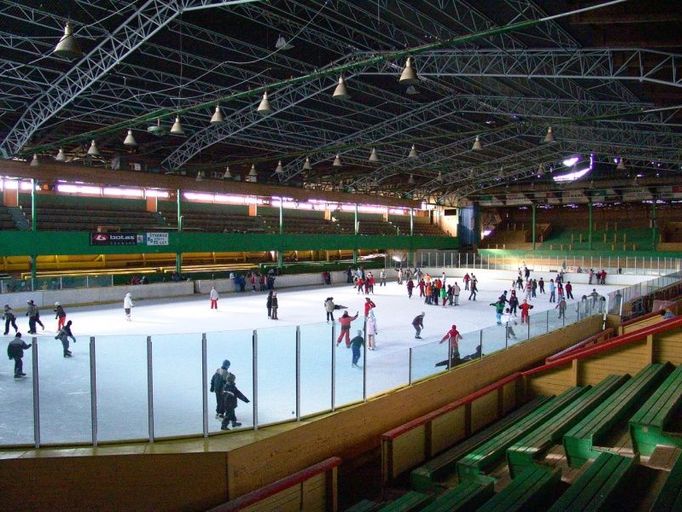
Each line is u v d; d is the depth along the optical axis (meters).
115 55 21.58
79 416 9.46
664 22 17.58
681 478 7.67
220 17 20.98
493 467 11.41
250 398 10.39
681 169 48.56
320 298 34.62
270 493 9.54
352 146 33.88
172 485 9.28
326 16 20.09
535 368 17.27
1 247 30.61
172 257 48.50
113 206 41.62
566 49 21.17
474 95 30.33
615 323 25.42
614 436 11.02
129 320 24.59
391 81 29.06
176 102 30.02
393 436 12.00
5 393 9.23
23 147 30.28
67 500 9.10
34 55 22.88
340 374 11.84
